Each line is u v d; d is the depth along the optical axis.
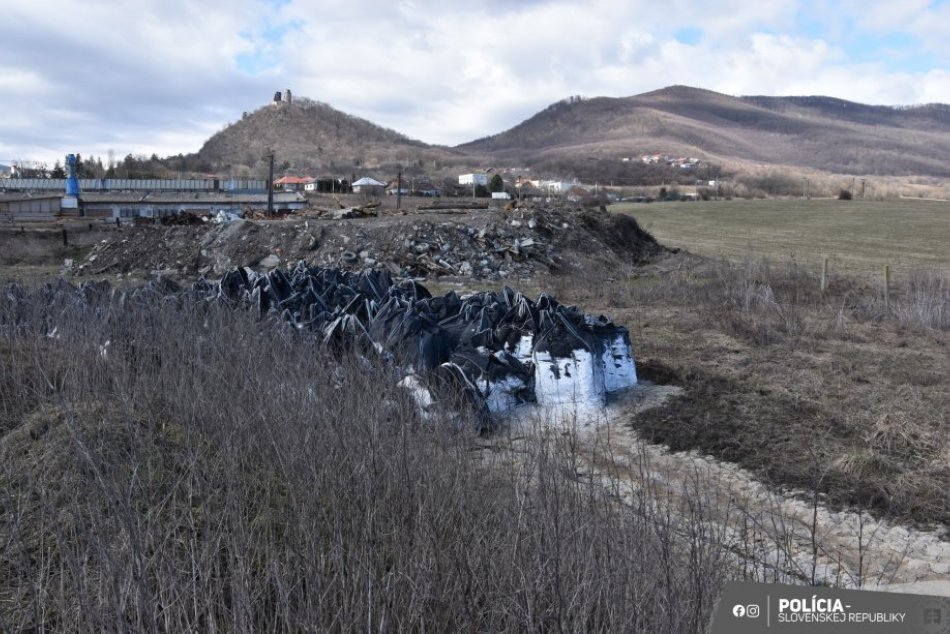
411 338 8.49
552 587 3.51
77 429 5.04
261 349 7.33
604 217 31.47
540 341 8.73
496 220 28.22
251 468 4.95
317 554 3.86
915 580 5.02
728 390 9.41
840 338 13.10
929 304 14.89
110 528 4.01
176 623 3.50
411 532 4.17
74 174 63.97
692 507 4.59
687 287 18.50
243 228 27.36
